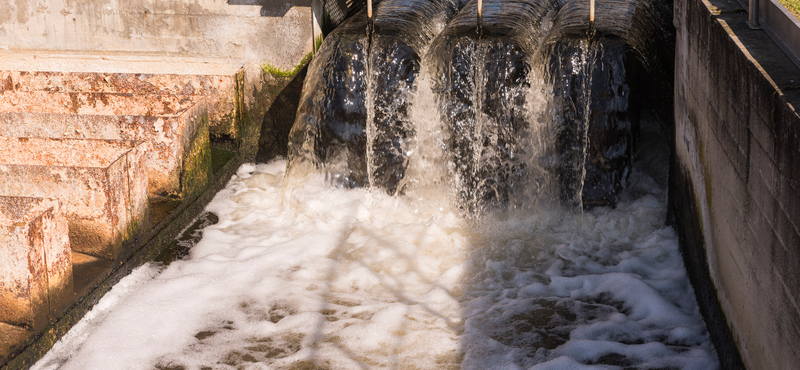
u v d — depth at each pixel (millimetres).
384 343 5004
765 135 3561
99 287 5355
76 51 8617
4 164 5469
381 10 7750
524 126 6828
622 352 4785
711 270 4895
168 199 6863
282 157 8672
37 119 6699
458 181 7086
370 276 5969
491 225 6883
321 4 8344
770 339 3516
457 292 5734
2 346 4340
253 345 4984
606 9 7371
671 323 5148
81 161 5973
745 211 3971
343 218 7012
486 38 6812
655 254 6172
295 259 6258
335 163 7297
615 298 5559
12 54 8688
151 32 8430
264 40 8289
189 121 6949
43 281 4625
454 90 6887
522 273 5996
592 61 6508
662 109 7184
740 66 4059
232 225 6992
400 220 7055
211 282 5832
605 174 6668
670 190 6719
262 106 8539
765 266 3586
